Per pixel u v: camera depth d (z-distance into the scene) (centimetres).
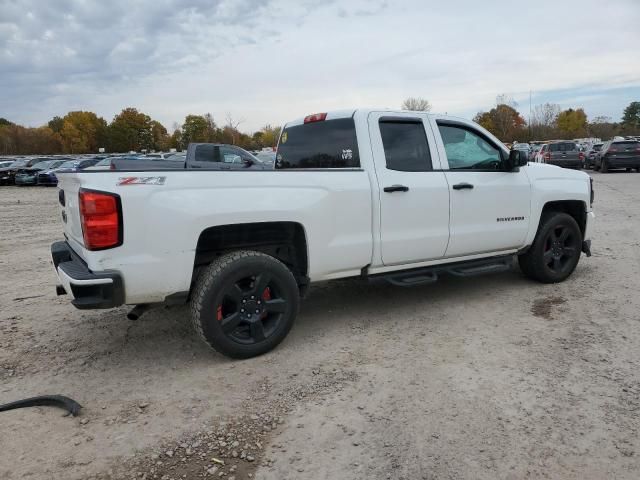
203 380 364
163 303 378
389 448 277
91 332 464
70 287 343
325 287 595
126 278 345
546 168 575
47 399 332
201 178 367
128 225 342
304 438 289
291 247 428
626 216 1064
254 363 390
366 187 436
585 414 303
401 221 457
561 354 385
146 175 350
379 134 457
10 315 515
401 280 466
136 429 302
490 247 522
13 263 778
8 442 291
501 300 523
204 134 8881
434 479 252
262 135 9988
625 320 450
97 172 343
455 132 507
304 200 404
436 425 297
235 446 283
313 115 499
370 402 325
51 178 2630
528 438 281
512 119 7988
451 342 418
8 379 371
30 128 9394
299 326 466
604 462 260
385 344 419
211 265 380
